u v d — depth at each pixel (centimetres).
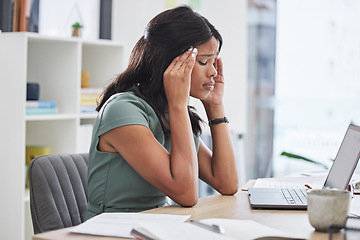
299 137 430
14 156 278
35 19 329
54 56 314
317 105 425
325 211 122
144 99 172
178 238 107
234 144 398
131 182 163
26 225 293
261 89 431
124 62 338
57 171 186
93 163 168
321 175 228
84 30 370
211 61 176
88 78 327
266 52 429
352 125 175
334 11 418
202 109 418
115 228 122
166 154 158
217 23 420
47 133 320
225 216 143
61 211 181
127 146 157
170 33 170
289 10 429
